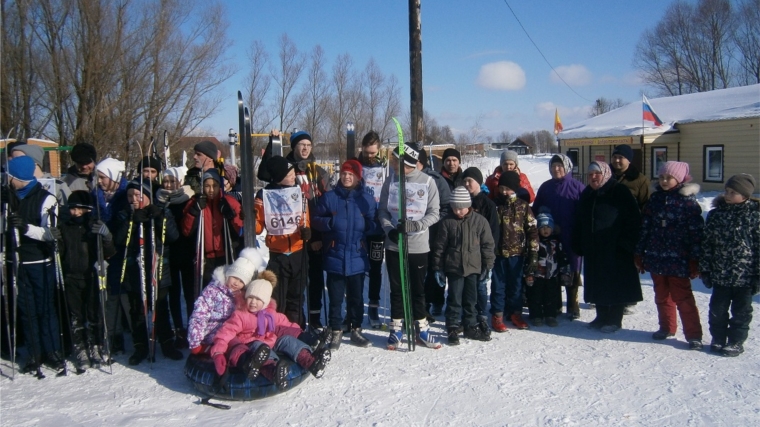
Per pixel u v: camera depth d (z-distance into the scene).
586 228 5.06
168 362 4.50
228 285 3.96
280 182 4.54
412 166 4.73
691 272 4.60
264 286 3.88
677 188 4.67
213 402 3.73
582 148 23.06
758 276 4.26
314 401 3.73
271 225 4.49
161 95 18.30
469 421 3.44
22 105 16.92
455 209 4.75
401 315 4.75
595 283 5.02
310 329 4.81
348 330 5.18
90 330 4.55
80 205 4.30
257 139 20.88
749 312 4.40
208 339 3.96
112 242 4.28
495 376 4.12
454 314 4.81
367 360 4.46
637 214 4.91
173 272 4.75
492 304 5.14
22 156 4.24
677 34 39.81
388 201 4.76
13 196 4.18
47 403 3.76
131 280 4.41
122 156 17.55
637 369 4.21
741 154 17.25
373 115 23.22
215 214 4.65
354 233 4.67
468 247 4.76
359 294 4.78
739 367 4.19
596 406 3.62
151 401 3.77
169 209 4.54
